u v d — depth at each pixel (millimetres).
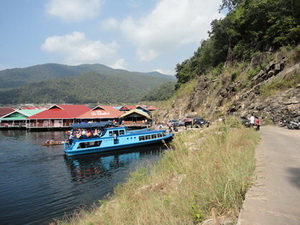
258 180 4637
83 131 34406
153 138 32844
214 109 40969
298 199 3580
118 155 27797
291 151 8312
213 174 5461
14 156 27328
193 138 13773
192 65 80312
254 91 32094
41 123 61812
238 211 3469
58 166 22734
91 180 17547
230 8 59875
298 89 24281
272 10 39719
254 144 9719
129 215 5965
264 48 40281
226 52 56562
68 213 11578
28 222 10852
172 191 5996
